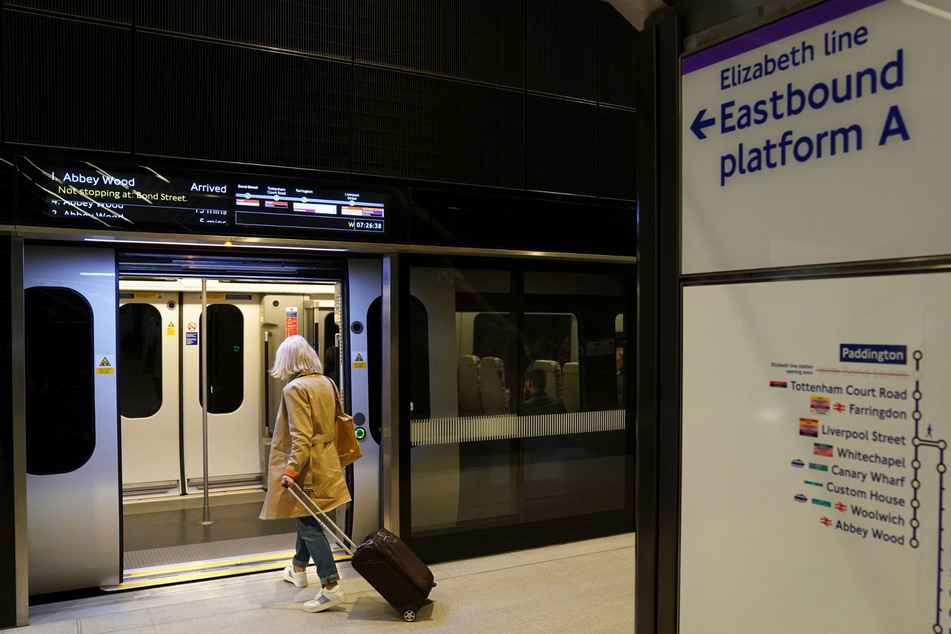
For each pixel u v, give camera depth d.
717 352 2.14
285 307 8.05
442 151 5.94
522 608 4.91
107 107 4.86
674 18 2.32
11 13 4.59
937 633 1.63
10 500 4.54
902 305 1.70
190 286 7.59
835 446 1.84
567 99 6.52
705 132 2.20
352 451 5.13
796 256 1.94
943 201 1.62
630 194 6.85
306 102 5.45
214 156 5.17
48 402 4.85
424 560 5.93
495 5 6.17
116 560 5.05
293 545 6.04
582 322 6.72
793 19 1.95
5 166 4.52
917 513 1.67
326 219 5.45
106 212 4.77
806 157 1.92
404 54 5.80
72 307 4.93
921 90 1.67
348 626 4.57
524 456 6.42
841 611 1.82
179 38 5.06
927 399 1.65
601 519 6.79
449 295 6.09
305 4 5.45
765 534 2.00
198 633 4.43
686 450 2.24
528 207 6.26
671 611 2.29
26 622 4.54
